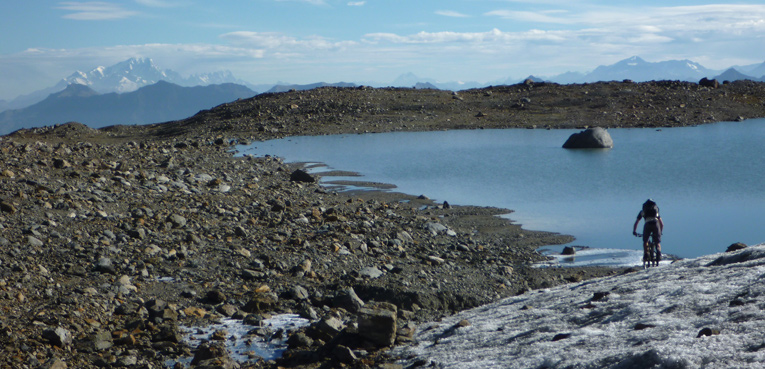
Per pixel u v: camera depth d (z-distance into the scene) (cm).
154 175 2573
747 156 4016
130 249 1416
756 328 618
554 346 736
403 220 2150
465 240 1908
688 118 7138
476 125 7100
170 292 1186
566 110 7812
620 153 4431
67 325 930
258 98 8806
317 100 8269
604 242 1902
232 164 3700
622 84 9306
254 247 1560
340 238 1719
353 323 991
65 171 2339
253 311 1131
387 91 9250
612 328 776
